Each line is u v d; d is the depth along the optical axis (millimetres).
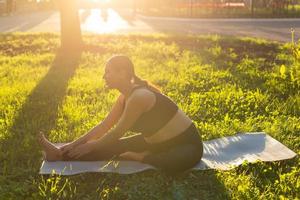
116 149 4871
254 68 10461
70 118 6637
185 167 4629
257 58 12070
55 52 13445
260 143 5574
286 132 6184
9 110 6898
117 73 4543
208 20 29422
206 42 15453
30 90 8234
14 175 4730
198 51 13250
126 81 4578
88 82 8906
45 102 7469
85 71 10258
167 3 40531
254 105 7398
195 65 10914
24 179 4688
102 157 4895
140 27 23797
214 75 9617
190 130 4688
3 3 36812
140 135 4891
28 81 9117
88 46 13875
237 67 10594
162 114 4574
